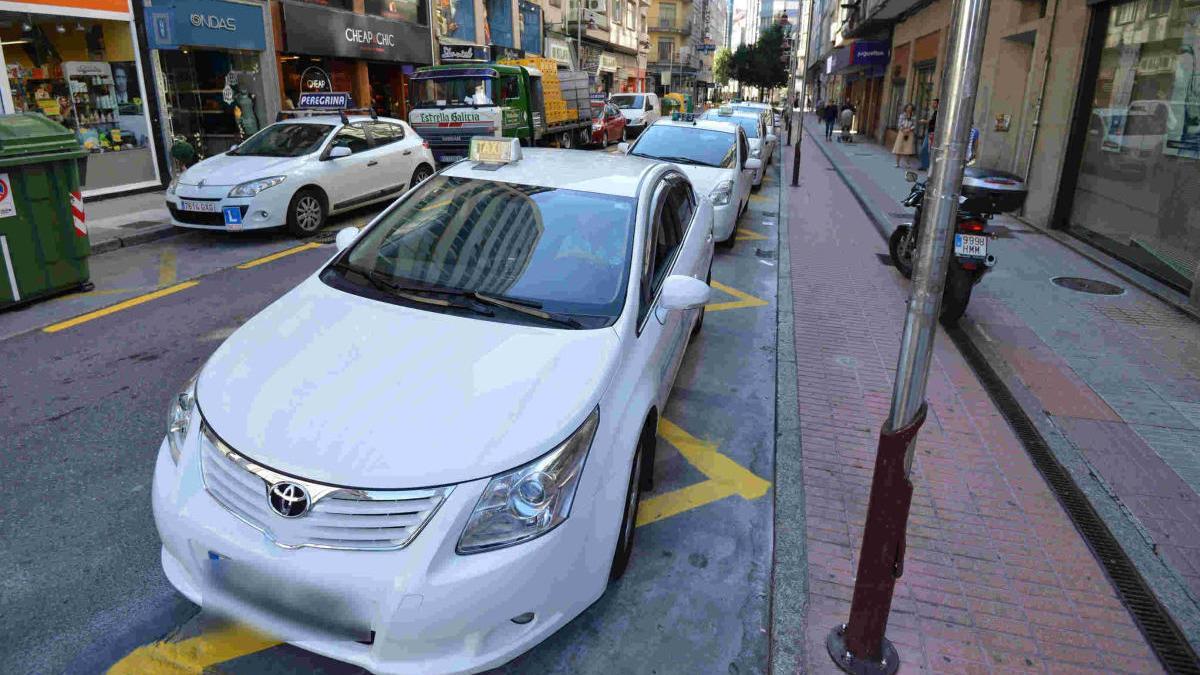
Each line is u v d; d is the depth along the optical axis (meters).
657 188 4.18
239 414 2.51
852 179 17.02
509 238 3.59
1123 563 3.35
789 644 2.78
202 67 14.45
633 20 52.94
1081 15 10.19
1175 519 3.70
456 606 2.22
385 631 2.20
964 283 6.28
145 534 3.33
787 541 3.41
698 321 6.06
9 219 6.16
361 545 2.23
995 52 14.40
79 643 2.70
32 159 6.20
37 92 11.10
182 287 7.18
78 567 3.10
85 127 11.79
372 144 10.89
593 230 3.62
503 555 2.28
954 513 3.70
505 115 14.89
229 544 2.29
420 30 21.08
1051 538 3.52
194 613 2.87
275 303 3.35
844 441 4.41
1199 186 7.51
